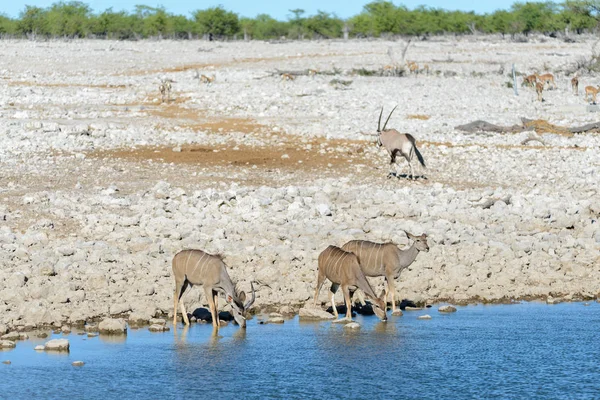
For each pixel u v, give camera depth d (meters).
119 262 54.16
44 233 59.12
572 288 52.44
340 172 86.25
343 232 61.94
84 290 48.50
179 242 58.69
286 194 73.50
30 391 34.00
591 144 101.44
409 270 53.50
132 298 46.81
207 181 80.31
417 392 34.25
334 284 45.72
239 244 58.75
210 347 40.25
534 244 60.06
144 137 101.06
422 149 97.88
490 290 51.38
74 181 78.62
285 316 46.41
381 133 84.31
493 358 38.75
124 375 36.06
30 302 45.28
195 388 34.56
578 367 37.47
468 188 80.62
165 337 41.91
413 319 45.81
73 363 37.56
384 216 68.50
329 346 40.47
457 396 33.75
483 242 60.38
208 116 118.00
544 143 102.31
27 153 90.06
